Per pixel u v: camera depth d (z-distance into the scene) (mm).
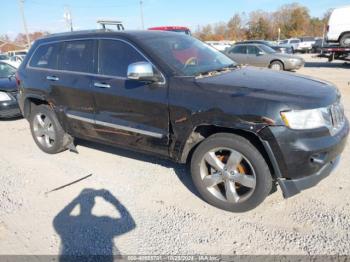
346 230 2760
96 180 3910
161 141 3439
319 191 3391
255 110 2744
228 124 2863
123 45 3684
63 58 4332
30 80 4719
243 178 2982
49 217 3172
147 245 2711
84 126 4207
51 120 4617
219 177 3117
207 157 3143
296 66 13812
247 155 2889
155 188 3654
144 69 3150
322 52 15242
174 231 2879
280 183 2852
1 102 6617
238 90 2914
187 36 4316
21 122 6941
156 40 3717
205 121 2994
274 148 2723
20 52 30891
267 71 3686
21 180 4004
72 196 3557
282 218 2986
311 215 2994
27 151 5059
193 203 3328
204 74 3363
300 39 37375
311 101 2725
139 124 3559
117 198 3471
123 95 3578
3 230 2996
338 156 3119
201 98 3018
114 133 3877
